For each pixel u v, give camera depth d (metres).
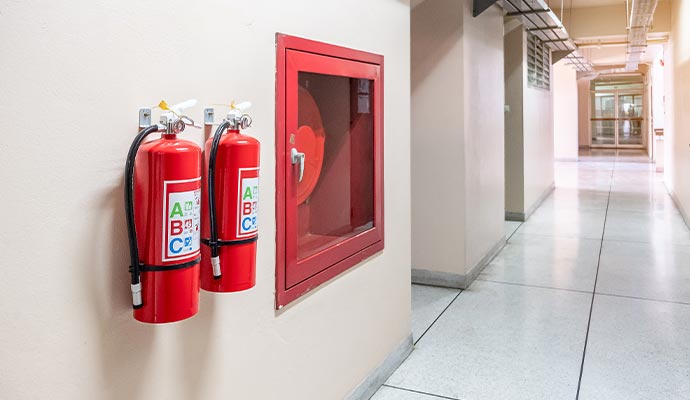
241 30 1.50
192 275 1.13
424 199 4.03
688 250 4.93
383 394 2.36
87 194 1.08
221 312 1.47
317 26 1.86
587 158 15.81
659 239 5.41
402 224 2.66
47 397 1.02
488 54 4.48
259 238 1.61
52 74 1.00
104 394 1.14
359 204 2.28
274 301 1.69
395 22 2.49
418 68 3.98
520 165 6.48
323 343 1.98
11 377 0.96
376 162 2.31
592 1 8.37
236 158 1.28
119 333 1.16
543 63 7.66
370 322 2.35
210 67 1.39
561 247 5.18
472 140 4.06
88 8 1.06
